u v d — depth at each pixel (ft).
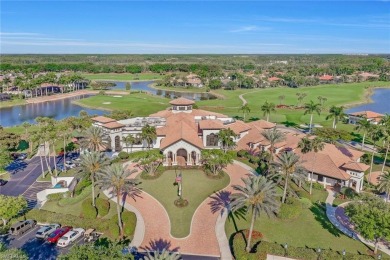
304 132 384.47
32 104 595.47
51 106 583.17
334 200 216.54
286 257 152.35
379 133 268.00
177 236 169.89
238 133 316.19
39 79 654.94
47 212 187.93
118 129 309.83
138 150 310.65
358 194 213.46
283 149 284.41
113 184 167.73
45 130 264.93
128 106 553.64
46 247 159.22
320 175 243.60
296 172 200.23
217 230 175.63
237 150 303.07
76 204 204.95
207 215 191.21
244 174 254.06
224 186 230.68
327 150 259.60
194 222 183.62
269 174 209.15
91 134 248.32
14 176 253.65
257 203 150.92
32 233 172.24
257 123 354.33
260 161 272.10
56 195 211.82
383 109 555.69
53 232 166.91
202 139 307.58
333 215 196.44
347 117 439.63
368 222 148.56
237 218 187.83
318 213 197.88
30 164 281.13
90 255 116.78
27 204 202.39
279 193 218.38
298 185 234.79
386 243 167.43
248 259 147.54
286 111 514.27
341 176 231.91
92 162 193.47
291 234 173.37
